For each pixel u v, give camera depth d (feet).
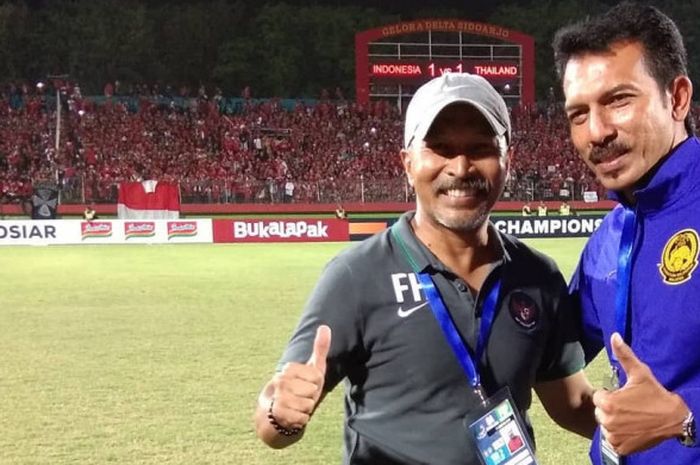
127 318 37.17
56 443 19.21
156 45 168.66
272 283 50.06
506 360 7.62
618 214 8.09
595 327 8.38
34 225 79.92
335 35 175.63
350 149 126.52
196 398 23.17
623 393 6.31
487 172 7.39
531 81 129.90
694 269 6.52
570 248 73.41
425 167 7.45
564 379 8.53
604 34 6.81
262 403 6.98
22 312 38.91
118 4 163.84
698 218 6.61
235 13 175.63
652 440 6.30
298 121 130.93
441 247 7.78
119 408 22.17
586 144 7.03
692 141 6.96
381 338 7.45
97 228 81.51
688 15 171.42
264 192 105.60
